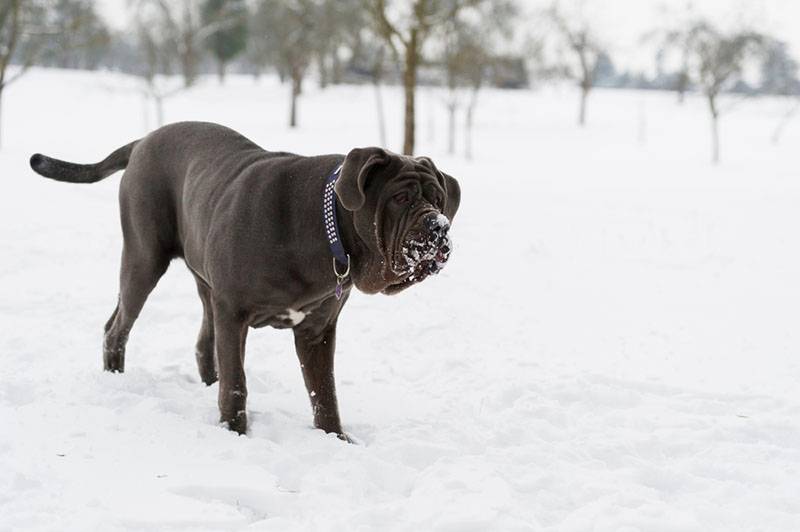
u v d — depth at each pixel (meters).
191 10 37.47
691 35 31.27
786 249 11.76
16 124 28.02
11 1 21.12
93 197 14.34
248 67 72.38
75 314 7.52
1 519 3.42
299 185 4.46
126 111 35.03
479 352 6.90
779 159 30.58
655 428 5.12
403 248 3.98
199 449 4.24
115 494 3.71
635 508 3.84
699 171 26.11
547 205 16.45
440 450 4.48
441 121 40.59
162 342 6.97
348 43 34.44
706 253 11.35
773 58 35.22
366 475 4.10
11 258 9.46
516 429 4.83
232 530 3.49
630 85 93.81
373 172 4.16
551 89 62.84
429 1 21.91
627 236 12.72
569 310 8.34
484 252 11.08
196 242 4.93
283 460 4.17
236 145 5.12
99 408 4.71
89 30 27.92
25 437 4.26
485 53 29.88
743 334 7.51
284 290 4.50
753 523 3.81
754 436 5.04
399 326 7.52
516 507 3.78
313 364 4.88
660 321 7.97
